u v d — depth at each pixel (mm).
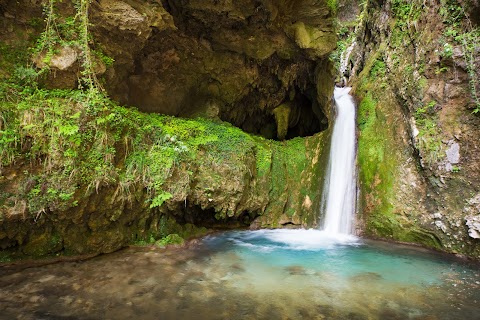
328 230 9398
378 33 12922
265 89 11883
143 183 6777
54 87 6074
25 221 5574
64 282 5188
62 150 5559
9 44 5672
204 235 8547
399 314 4566
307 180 10180
